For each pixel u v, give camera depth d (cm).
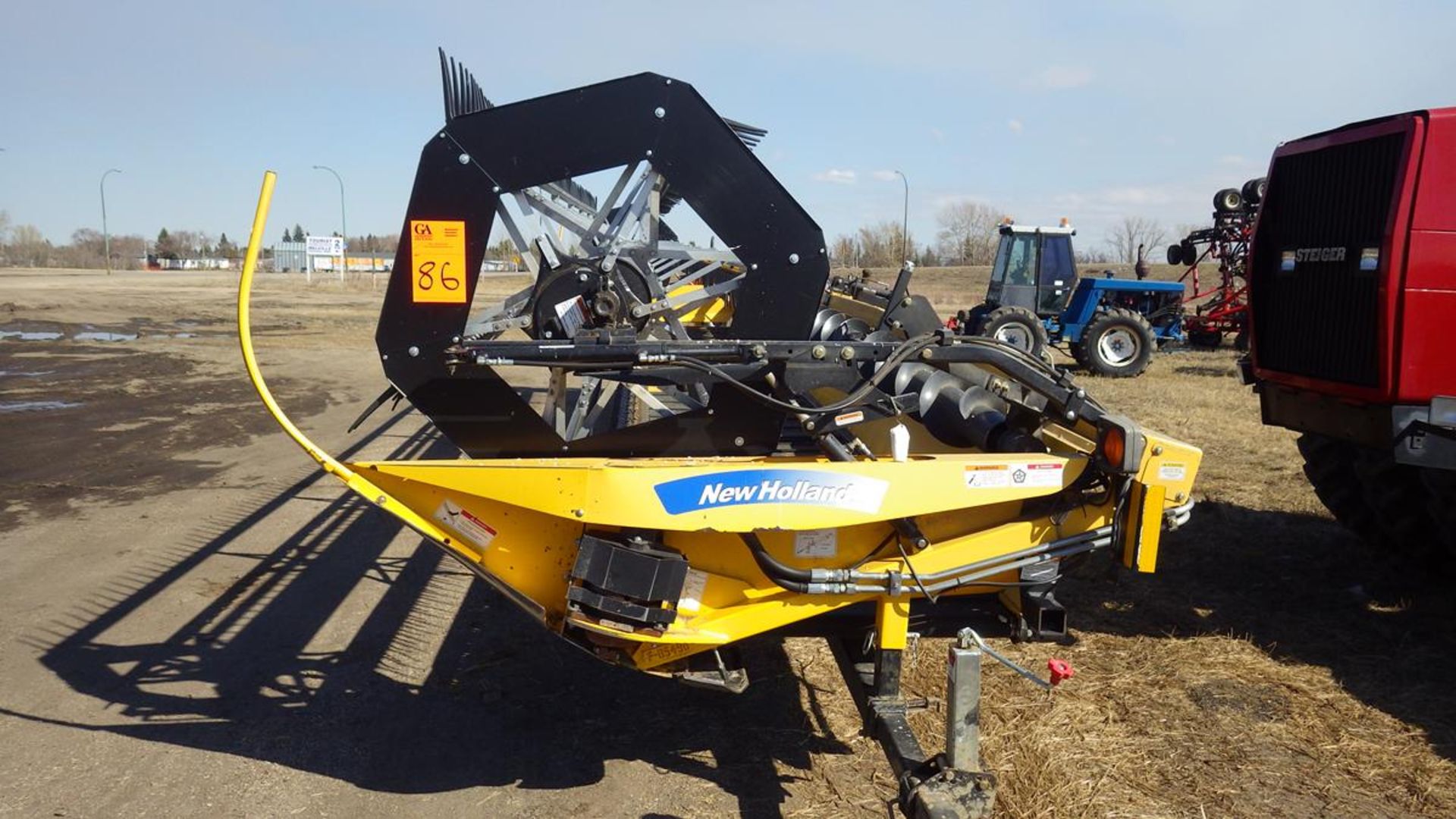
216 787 337
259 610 496
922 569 321
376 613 493
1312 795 336
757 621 314
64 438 924
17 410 1081
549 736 375
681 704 399
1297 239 473
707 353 313
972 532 337
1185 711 392
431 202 314
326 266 7431
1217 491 712
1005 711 388
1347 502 548
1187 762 355
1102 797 332
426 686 416
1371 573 544
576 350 308
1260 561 564
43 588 525
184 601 507
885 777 346
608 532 305
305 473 791
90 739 367
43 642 454
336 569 559
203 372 1416
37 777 340
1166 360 1627
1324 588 522
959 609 346
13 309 2614
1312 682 416
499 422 327
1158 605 501
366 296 3769
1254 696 404
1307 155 463
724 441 334
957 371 425
